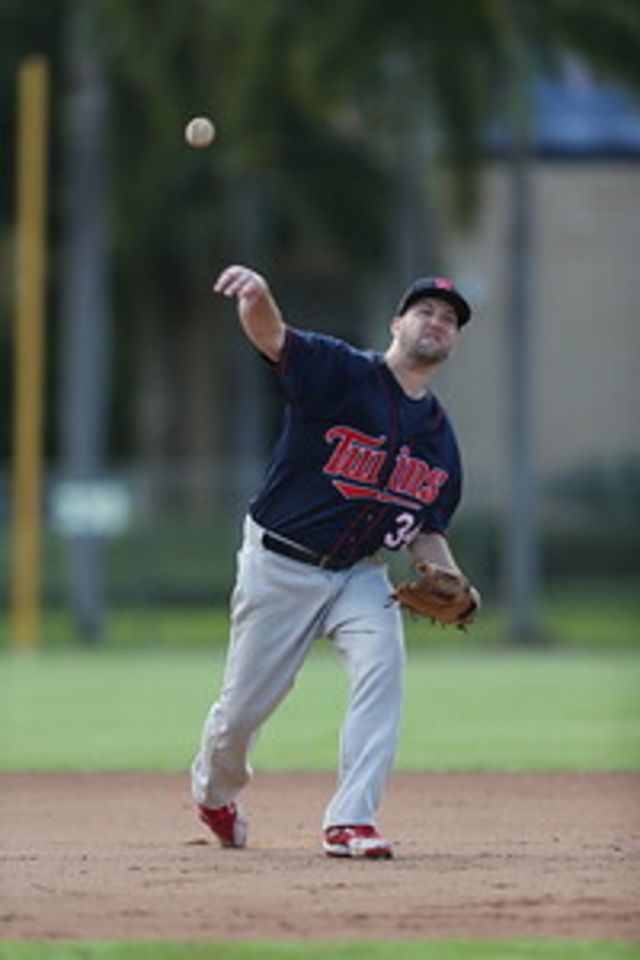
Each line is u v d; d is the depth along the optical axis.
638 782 48.59
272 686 34.44
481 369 153.25
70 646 120.44
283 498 33.69
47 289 167.75
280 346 32.81
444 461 34.00
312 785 48.47
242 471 146.38
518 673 92.69
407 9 117.12
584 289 155.50
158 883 30.86
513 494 123.44
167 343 160.88
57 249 156.50
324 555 33.75
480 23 117.62
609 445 155.12
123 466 174.62
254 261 152.62
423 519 34.22
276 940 26.09
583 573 140.50
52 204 154.62
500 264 149.75
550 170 154.50
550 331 155.75
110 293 164.62
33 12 148.00
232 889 30.17
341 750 33.81
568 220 155.00
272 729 64.88
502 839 37.44
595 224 154.88
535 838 37.62
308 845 36.94
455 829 39.22
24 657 109.62
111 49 126.50
